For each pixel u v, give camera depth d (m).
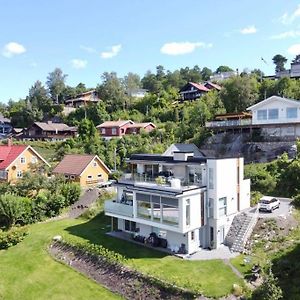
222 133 54.50
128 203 31.28
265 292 19.86
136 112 92.69
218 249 27.69
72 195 41.91
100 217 37.03
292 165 36.75
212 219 28.14
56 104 116.00
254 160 46.12
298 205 32.31
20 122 108.06
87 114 95.06
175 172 30.62
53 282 25.11
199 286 21.48
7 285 25.03
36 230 35.09
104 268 25.77
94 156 50.16
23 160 51.66
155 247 28.36
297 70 83.75
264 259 24.44
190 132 62.19
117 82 107.62
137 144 65.06
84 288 24.11
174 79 122.50
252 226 28.47
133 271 24.27
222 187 28.48
